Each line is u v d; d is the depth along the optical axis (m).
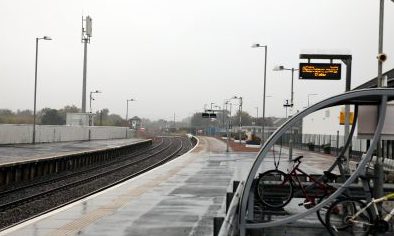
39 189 21.91
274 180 10.86
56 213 11.95
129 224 10.58
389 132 8.44
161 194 15.58
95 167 34.47
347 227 8.40
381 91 7.46
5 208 15.88
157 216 11.56
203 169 25.86
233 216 6.59
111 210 12.40
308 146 58.09
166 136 118.44
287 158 38.16
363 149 38.38
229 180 20.11
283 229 9.16
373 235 8.03
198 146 58.31
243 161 32.84
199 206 13.11
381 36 14.74
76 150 39.75
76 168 35.03
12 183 24.97
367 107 8.49
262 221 8.92
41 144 48.25
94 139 69.06
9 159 27.94
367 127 8.50
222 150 49.44
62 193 20.16
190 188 17.23
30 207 16.30
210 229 10.08
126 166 34.59
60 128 56.03
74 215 11.67
